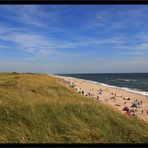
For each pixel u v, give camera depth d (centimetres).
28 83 2212
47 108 853
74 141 711
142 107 2658
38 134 725
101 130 772
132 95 4169
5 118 779
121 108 2545
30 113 805
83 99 1778
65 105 885
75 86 5728
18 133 714
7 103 914
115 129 795
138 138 750
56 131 748
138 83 9325
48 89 1920
